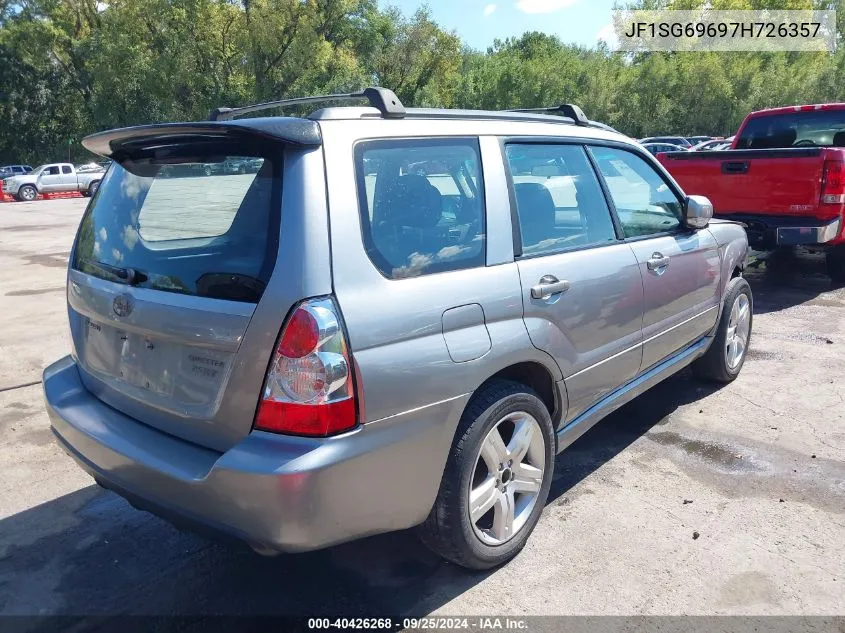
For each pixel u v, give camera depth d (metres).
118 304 2.68
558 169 3.39
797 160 7.02
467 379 2.59
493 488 2.86
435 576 2.92
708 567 2.93
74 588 2.90
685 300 4.19
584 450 4.08
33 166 55.19
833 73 50.09
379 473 2.34
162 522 3.41
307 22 43.59
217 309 2.32
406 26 49.03
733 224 5.03
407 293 2.44
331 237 2.29
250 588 2.88
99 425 2.72
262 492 2.15
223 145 2.55
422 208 2.64
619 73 57.16
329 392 2.20
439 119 2.88
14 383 5.46
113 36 44.88
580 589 2.80
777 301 7.61
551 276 3.04
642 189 4.02
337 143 2.43
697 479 3.70
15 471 3.95
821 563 2.94
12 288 9.28
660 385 5.10
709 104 51.72
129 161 3.07
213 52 45.78
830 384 5.04
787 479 3.67
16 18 50.12
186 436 2.50
